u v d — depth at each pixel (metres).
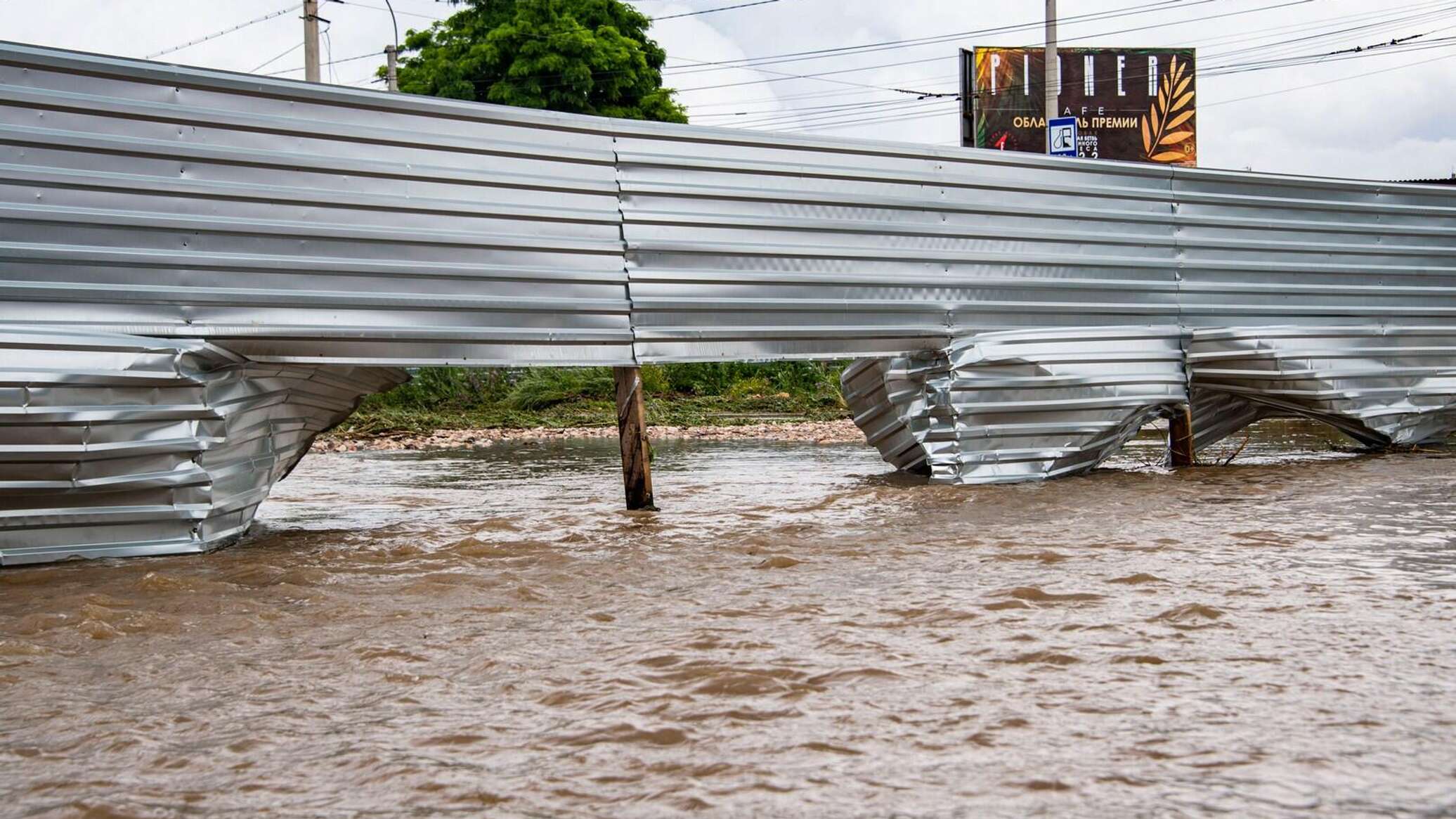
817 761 3.27
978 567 6.14
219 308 7.24
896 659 4.29
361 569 6.71
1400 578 5.57
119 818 3.02
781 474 12.48
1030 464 9.98
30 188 6.77
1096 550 6.52
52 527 6.78
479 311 8.02
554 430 21.77
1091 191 10.26
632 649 4.57
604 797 3.06
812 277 9.10
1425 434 11.98
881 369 10.12
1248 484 9.46
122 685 4.25
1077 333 10.02
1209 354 10.61
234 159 7.27
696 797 3.04
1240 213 10.99
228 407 7.22
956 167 9.73
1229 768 3.14
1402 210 11.75
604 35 36.16
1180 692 3.81
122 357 6.70
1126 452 13.12
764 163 8.99
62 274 6.82
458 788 3.15
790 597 5.54
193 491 7.09
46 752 3.54
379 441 19.23
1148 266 10.48
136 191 7.02
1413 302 11.80
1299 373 10.78
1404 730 3.40
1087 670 4.09
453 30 37.31
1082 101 33.59
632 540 7.64
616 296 8.52
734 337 8.90
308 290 7.49
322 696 4.07
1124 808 2.89
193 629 5.14
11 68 6.73
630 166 8.56
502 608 5.46
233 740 3.59
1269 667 4.06
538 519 8.90
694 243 8.73
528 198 8.20
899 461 11.24
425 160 7.87
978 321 9.80
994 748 3.33
